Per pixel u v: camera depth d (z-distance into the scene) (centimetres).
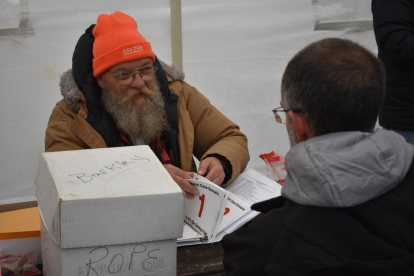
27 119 216
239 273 77
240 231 83
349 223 73
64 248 89
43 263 115
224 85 241
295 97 80
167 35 226
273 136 258
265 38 238
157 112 176
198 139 195
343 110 76
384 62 196
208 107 196
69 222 88
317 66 76
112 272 94
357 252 72
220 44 233
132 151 119
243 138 191
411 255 68
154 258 97
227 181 162
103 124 171
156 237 95
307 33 243
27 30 203
